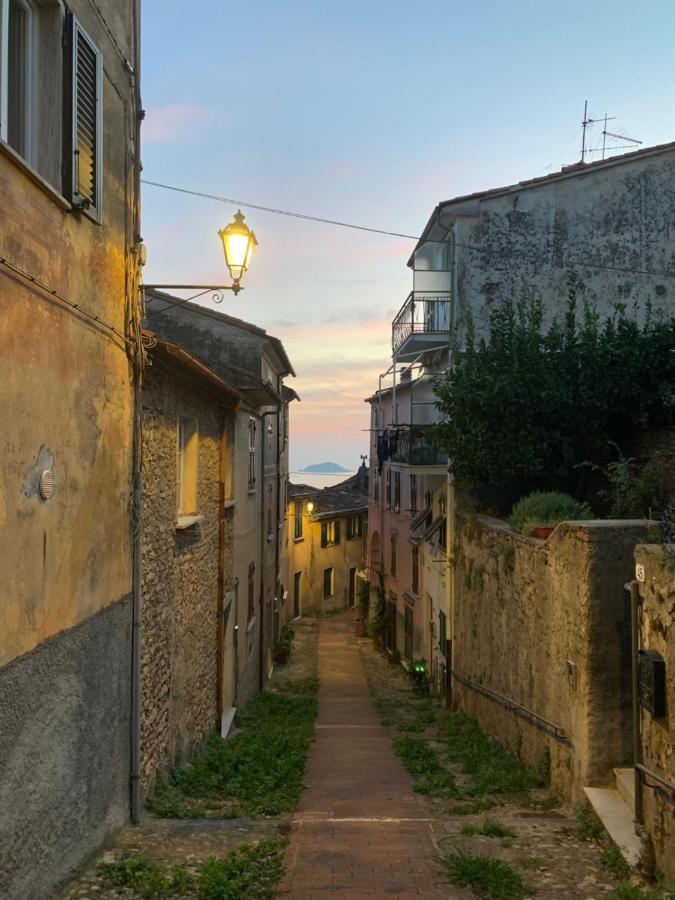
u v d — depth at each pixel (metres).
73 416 5.75
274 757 10.83
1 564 4.46
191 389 10.42
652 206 17.59
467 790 9.41
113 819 6.82
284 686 22.62
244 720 15.20
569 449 16.31
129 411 7.32
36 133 5.49
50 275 5.28
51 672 5.29
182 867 6.03
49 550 5.26
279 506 26.62
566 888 5.70
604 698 7.86
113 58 6.87
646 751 6.22
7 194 4.54
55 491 5.38
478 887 5.68
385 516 30.91
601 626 7.91
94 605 6.30
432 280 19.02
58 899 5.28
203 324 18.22
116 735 6.93
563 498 12.37
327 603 40.34
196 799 8.61
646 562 6.23
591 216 17.62
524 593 10.82
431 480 21.98
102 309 6.48
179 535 9.82
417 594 24.34
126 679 7.27
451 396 15.66
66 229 5.60
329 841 6.86
